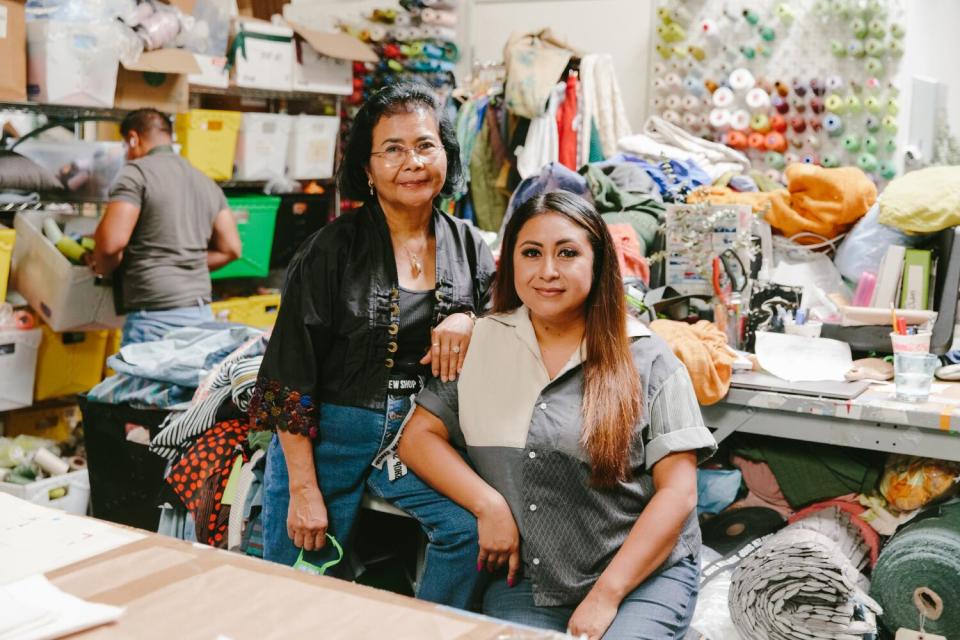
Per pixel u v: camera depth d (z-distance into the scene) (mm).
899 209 3135
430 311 2336
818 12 4891
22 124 4398
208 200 4180
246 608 1320
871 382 2693
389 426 2289
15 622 1231
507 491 2094
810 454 2822
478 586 2174
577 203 2096
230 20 5129
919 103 4711
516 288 2135
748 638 2320
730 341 3014
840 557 2273
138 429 3041
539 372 2119
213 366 2963
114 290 4121
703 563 2680
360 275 2293
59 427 4383
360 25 6121
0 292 3975
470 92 5672
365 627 1271
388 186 2287
